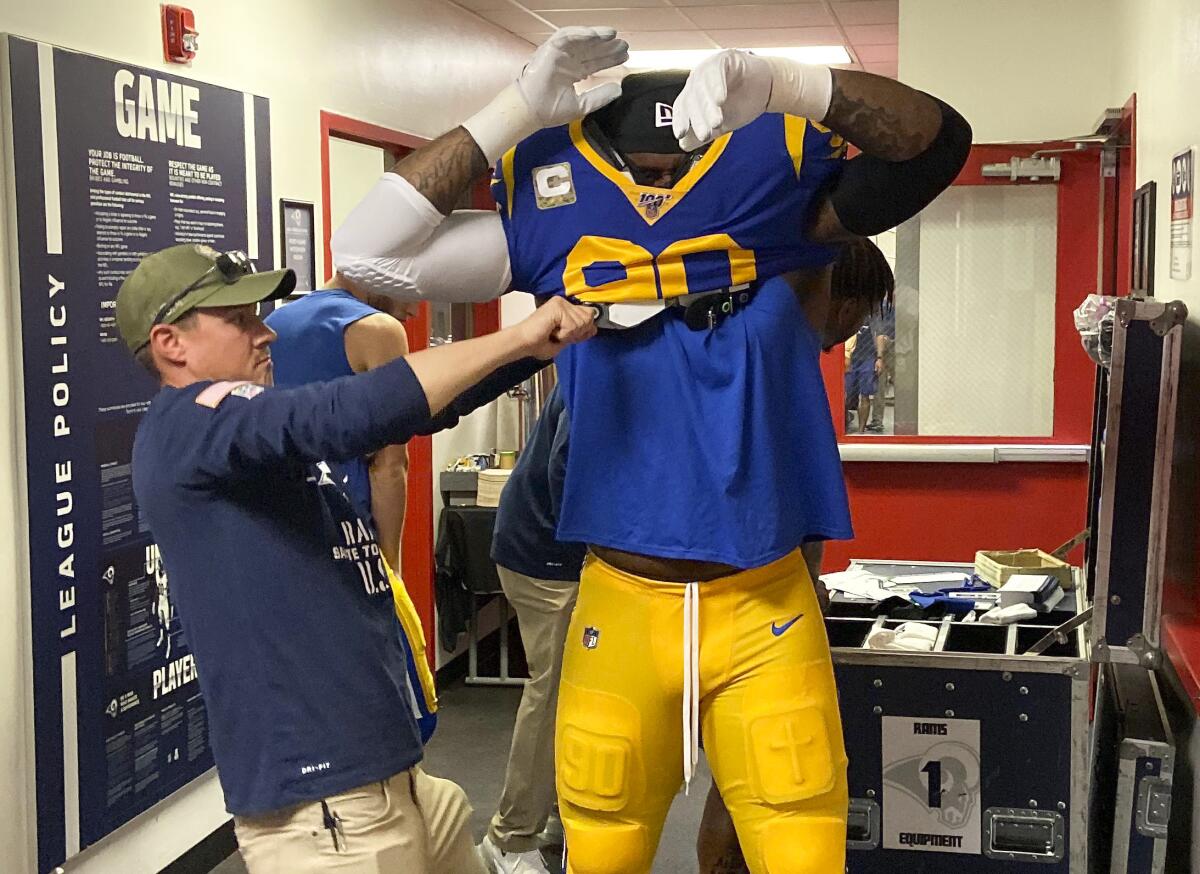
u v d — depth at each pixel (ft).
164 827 11.48
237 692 6.08
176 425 5.91
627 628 5.75
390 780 6.35
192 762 11.69
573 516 5.76
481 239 5.55
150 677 11.02
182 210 11.41
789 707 5.60
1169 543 9.30
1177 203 9.39
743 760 5.66
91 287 10.18
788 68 5.06
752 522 5.45
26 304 9.50
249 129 12.63
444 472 18.37
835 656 7.82
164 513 6.03
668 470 5.55
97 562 10.34
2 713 9.49
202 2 11.93
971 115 15.46
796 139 5.39
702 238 5.41
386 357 8.79
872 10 21.03
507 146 5.37
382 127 16.61
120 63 10.48
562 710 6.01
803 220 5.60
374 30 16.33
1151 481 7.45
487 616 20.11
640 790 5.86
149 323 6.06
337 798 6.12
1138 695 9.00
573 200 5.45
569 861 6.04
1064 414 14.85
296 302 9.05
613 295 5.47
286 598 6.05
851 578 10.36
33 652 9.69
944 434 15.21
